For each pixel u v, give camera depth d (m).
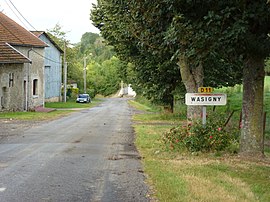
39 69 37.34
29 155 10.86
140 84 25.69
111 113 33.84
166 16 9.61
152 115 30.42
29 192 6.85
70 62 74.75
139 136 15.27
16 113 28.44
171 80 24.73
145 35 11.09
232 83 25.09
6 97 29.30
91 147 12.52
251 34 8.67
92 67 103.25
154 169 8.59
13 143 13.41
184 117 26.66
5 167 9.11
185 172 8.23
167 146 11.60
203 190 6.70
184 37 8.69
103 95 103.50
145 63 23.11
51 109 37.00
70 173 8.45
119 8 12.48
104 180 7.77
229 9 8.25
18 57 28.66
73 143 13.52
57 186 7.29
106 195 6.65
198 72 14.50
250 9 8.24
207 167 8.78
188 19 8.86
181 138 11.08
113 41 22.16
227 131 12.22
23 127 19.34
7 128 18.75
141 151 11.59
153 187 7.15
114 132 17.41
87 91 84.94
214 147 10.78
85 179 7.87
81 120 24.89
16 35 33.03
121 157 10.53
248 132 9.98
